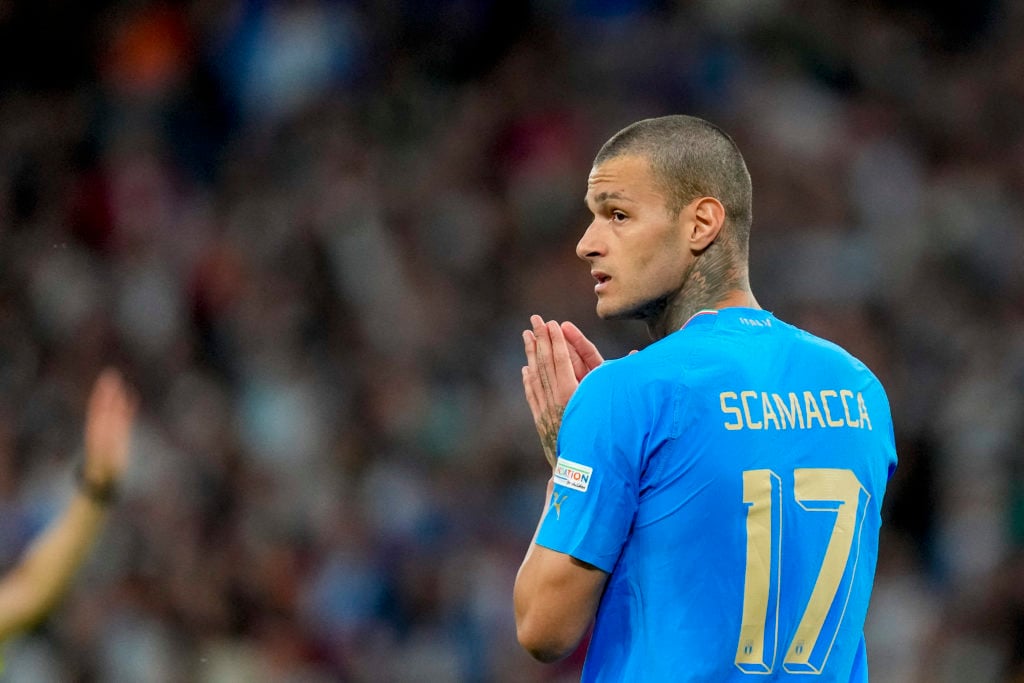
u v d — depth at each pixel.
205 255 57.44
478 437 48.34
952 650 38.72
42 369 51.81
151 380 51.62
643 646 12.75
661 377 12.83
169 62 65.56
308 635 41.19
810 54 63.66
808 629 12.93
